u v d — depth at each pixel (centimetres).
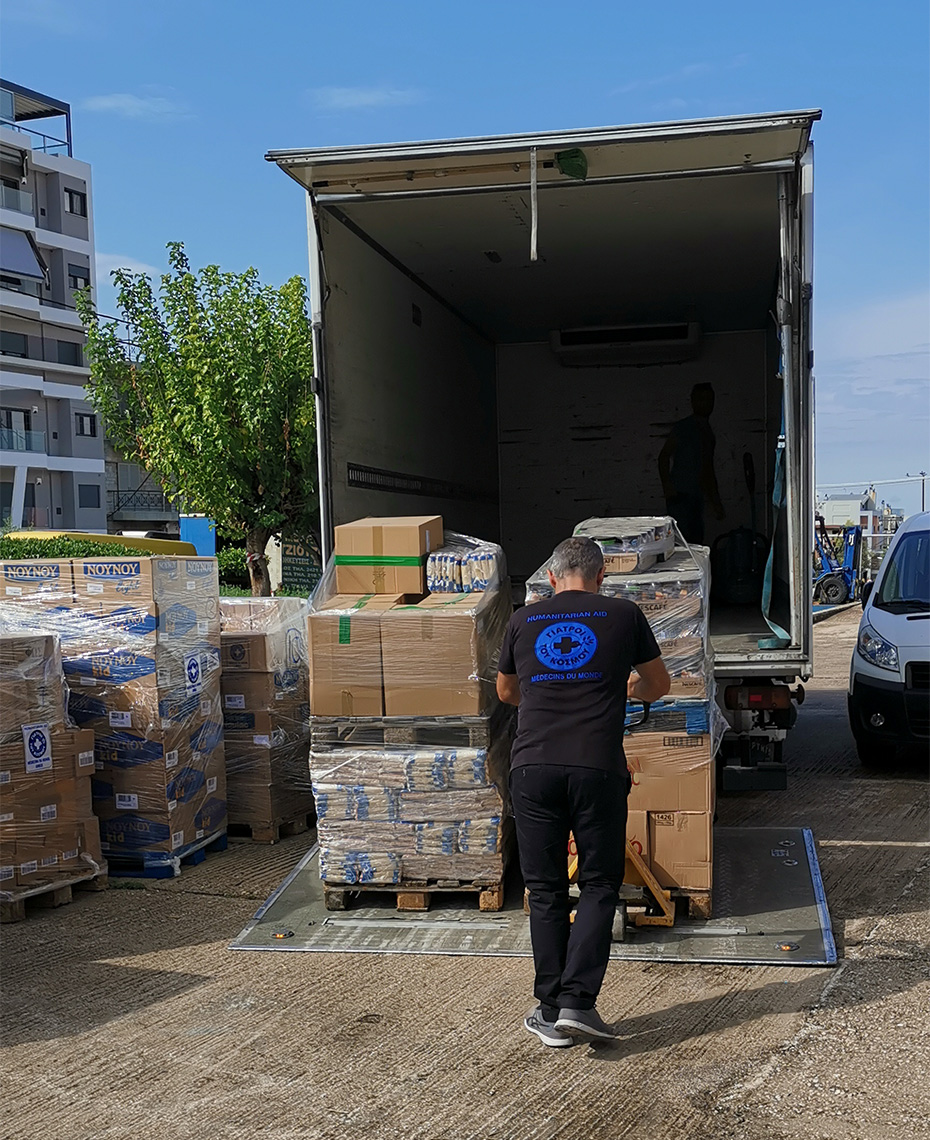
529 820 391
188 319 1730
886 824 661
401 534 546
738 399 1177
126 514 4869
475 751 507
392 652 512
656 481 1197
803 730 1007
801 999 416
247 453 1670
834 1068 361
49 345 4372
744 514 1178
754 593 1034
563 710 391
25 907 555
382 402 786
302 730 695
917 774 805
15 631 603
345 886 524
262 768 663
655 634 493
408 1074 366
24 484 4216
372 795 516
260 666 662
